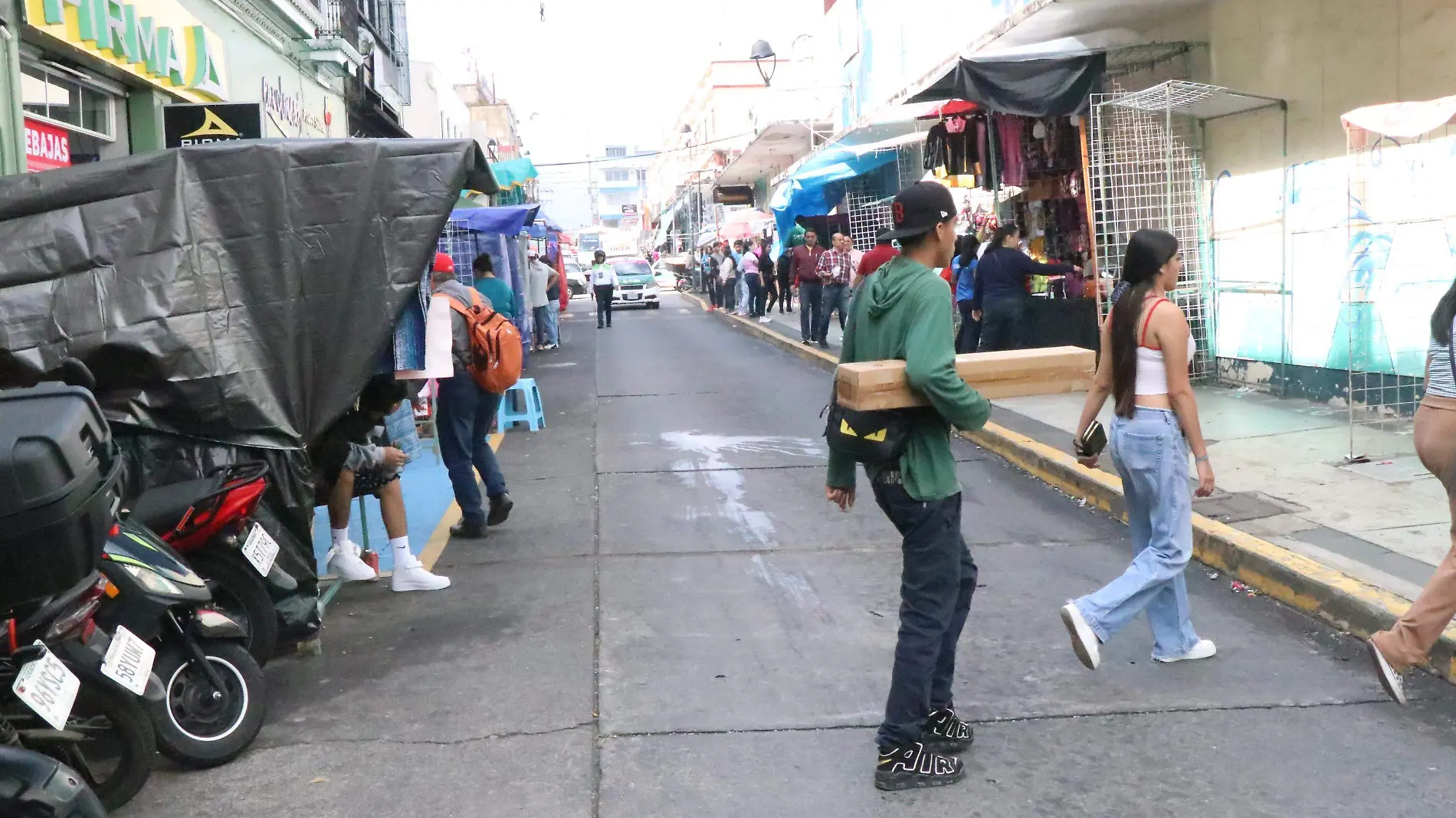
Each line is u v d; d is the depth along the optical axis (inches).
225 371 186.2
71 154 351.9
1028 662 198.7
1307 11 385.1
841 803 150.4
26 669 127.5
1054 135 488.4
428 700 188.7
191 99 421.7
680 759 164.4
